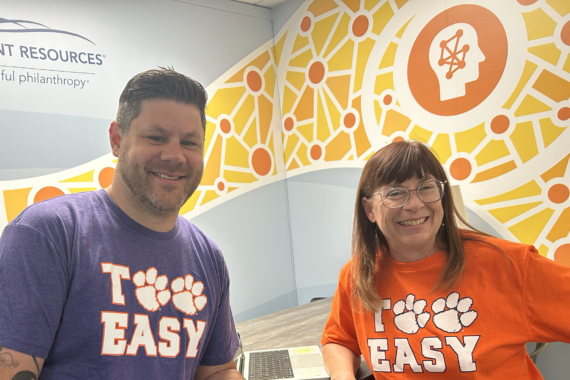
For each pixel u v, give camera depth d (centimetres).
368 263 130
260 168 346
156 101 85
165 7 295
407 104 271
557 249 210
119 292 81
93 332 78
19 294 71
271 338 189
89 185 258
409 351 118
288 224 363
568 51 200
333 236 328
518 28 216
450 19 245
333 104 317
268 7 355
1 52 227
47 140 243
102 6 265
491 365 109
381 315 126
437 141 257
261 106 348
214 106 319
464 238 123
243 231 333
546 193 212
